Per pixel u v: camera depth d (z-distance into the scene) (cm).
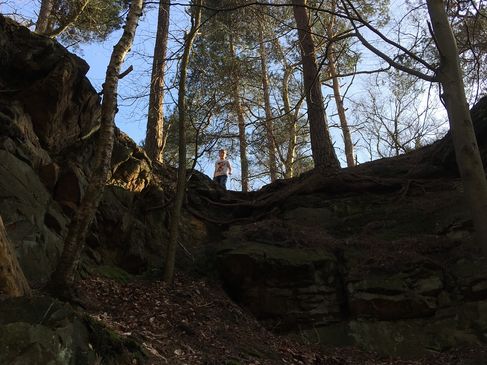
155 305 707
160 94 1257
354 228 1055
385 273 842
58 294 552
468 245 864
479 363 652
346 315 821
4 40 806
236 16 1318
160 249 973
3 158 709
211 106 1038
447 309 774
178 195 882
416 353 724
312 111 1269
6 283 418
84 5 1395
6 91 788
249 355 637
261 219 1180
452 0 531
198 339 634
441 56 393
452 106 380
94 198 587
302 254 885
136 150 1054
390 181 1174
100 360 390
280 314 816
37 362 323
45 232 717
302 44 1254
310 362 677
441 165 1181
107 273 795
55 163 836
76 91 882
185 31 1008
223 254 908
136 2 716
